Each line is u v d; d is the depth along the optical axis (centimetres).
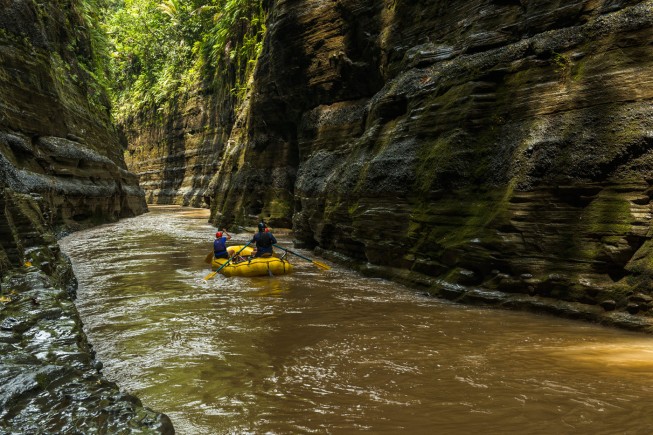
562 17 788
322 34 1524
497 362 492
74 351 414
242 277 1004
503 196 739
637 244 601
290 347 555
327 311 717
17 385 329
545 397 404
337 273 1047
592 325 611
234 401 412
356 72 1405
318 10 1529
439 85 923
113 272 1072
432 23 1108
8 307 522
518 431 347
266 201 1873
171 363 508
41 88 1834
